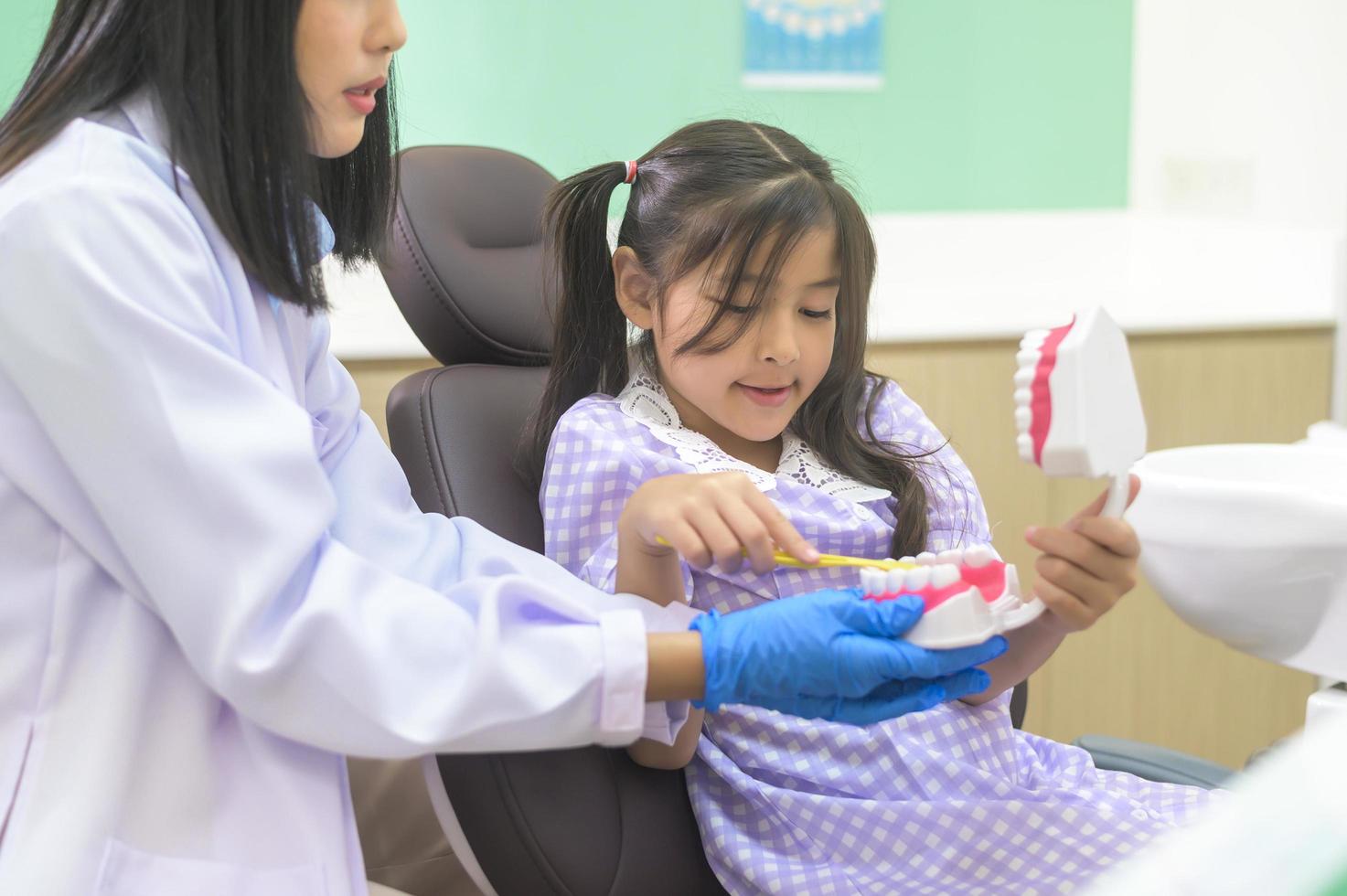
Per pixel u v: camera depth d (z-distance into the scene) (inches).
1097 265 94.7
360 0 30.4
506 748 28.8
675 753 36.0
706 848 36.2
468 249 47.6
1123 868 17.5
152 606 29.2
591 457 40.0
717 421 40.9
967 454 75.2
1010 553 76.1
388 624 28.2
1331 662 34.9
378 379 67.3
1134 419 28.6
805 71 96.0
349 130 32.0
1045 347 27.0
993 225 100.5
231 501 27.2
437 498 42.0
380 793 42.4
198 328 28.5
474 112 92.0
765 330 38.6
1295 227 88.0
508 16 91.2
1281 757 17.8
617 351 45.1
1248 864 16.0
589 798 34.9
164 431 27.1
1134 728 79.3
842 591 30.2
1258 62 90.7
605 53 93.0
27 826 27.5
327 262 43.8
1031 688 77.8
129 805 28.5
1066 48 100.7
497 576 35.1
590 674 28.6
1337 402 76.3
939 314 78.3
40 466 28.5
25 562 29.2
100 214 27.8
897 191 100.3
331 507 28.7
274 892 28.5
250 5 29.0
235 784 29.5
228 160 29.7
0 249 27.5
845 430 43.0
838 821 35.1
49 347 27.1
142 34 30.2
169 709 29.4
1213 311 78.4
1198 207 97.4
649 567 34.8
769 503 31.7
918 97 98.9
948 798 35.9
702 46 94.1
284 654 27.0
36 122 30.0
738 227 38.1
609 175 43.3
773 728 37.6
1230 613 35.8
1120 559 28.7
